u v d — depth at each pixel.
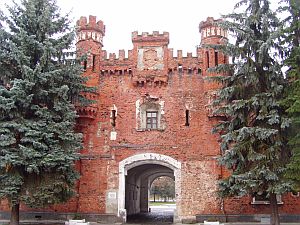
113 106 33.03
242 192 23.20
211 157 31.36
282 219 30.17
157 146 31.98
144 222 32.19
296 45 24.31
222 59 32.72
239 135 23.61
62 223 28.94
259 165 23.33
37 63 25.66
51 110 25.88
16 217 24.48
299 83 22.77
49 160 23.69
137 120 32.62
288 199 30.53
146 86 33.19
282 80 24.69
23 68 24.31
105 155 32.06
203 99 32.56
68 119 25.78
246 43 25.06
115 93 33.28
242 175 23.25
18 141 24.72
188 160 31.56
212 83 31.88
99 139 32.41
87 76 29.84
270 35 23.67
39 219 31.08
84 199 31.33
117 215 30.97
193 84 32.97
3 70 25.23
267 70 24.88
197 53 33.41
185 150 31.75
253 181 22.89
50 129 24.62
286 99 23.08
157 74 33.12
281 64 24.39
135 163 32.00
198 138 31.86
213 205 30.56
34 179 24.77
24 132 24.27
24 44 25.14
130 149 32.12
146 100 32.94
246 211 30.33
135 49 33.78
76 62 28.00
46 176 24.66
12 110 24.33
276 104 23.64
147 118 33.28
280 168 23.02
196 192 30.92
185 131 32.09
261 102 24.02
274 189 22.53
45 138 24.38
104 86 33.47
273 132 23.05
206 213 30.47
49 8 26.34
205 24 33.50
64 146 25.30
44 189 23.94
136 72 33.25
